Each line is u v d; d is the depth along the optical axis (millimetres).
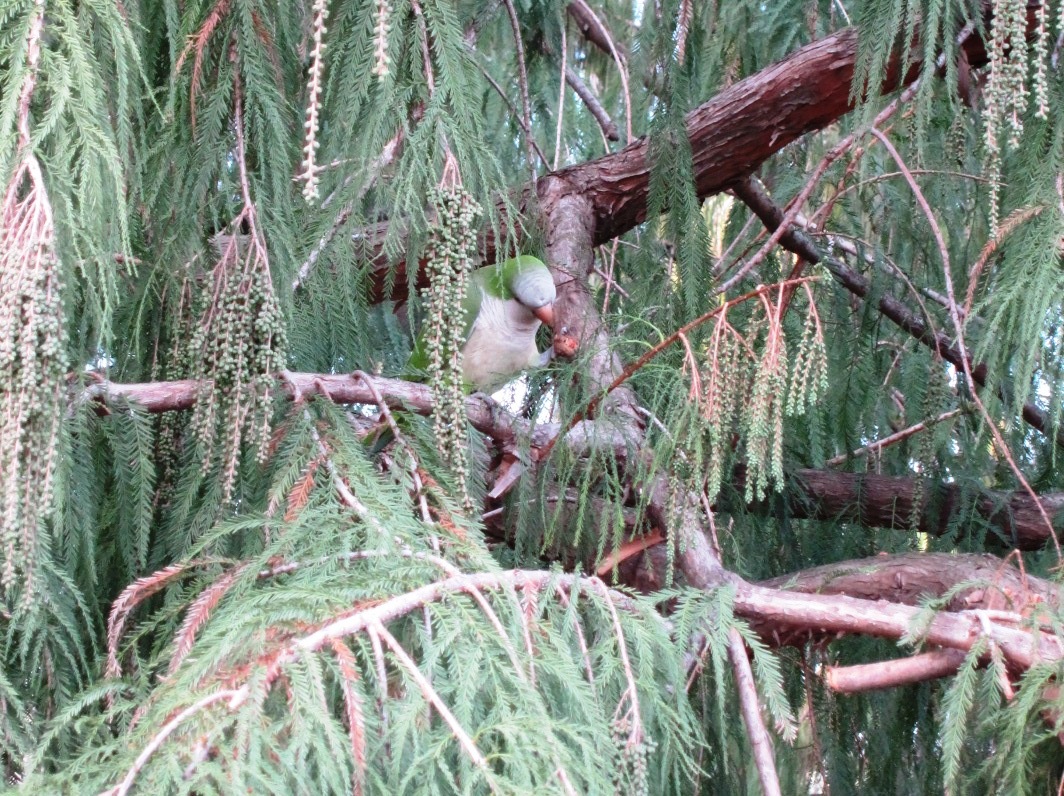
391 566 974
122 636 1086
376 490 1028
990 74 1034
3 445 903
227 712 810
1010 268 1094
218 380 1045
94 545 1067
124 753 799
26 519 935
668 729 982
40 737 1000
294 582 971
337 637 902
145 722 821
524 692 909
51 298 903
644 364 1076
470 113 1064
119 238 986
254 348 1041
